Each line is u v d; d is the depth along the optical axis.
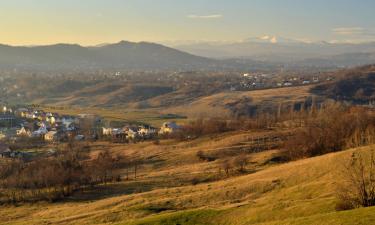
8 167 141.75
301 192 73.94
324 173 83.88
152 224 63.09
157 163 153.75
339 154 90.06
